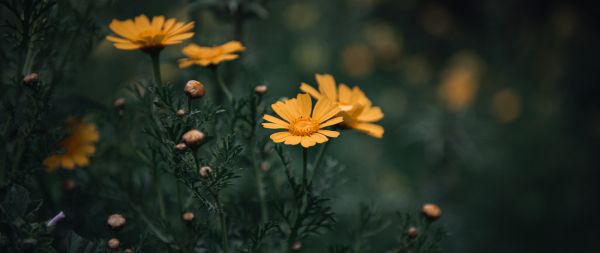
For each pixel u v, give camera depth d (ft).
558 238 3.74
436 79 4.97
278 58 4.09
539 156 4.29
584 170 4.14
